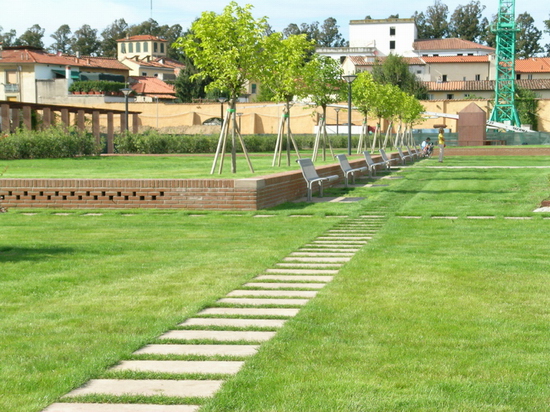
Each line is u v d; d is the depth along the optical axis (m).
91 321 6.15
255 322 6.14
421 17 152.00
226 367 4.88
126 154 43.47
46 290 7.48
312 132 77.00
